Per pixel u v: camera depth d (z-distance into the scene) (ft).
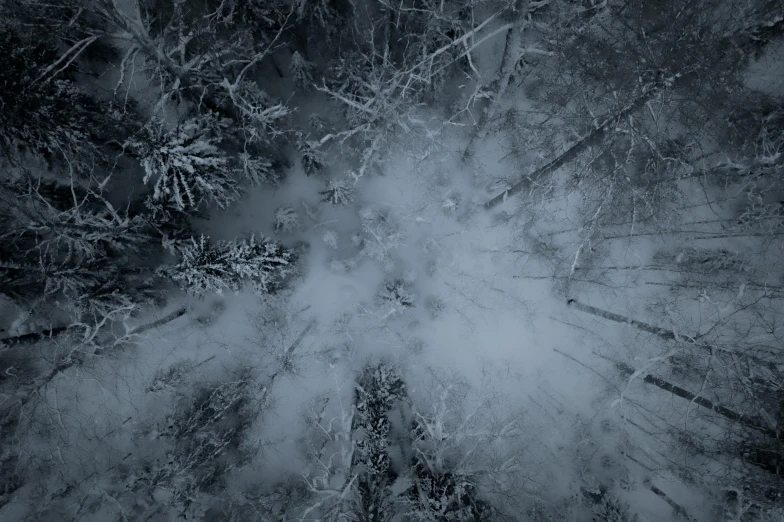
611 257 68.49
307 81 61.46
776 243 63.98
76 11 40.14
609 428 65.31
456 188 70.49
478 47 66.95
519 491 61.11
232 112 53.62
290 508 58.80
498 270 69.05
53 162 48.73
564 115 63.31
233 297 63.57
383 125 60.49
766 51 59.67
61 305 53.36
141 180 57.00
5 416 52.95
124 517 56.29
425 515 52.49
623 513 60.64
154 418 60.03
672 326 58.08
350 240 67.36
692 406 60.34
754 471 52.75
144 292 55.06
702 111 58.65
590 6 54.70
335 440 61.82
